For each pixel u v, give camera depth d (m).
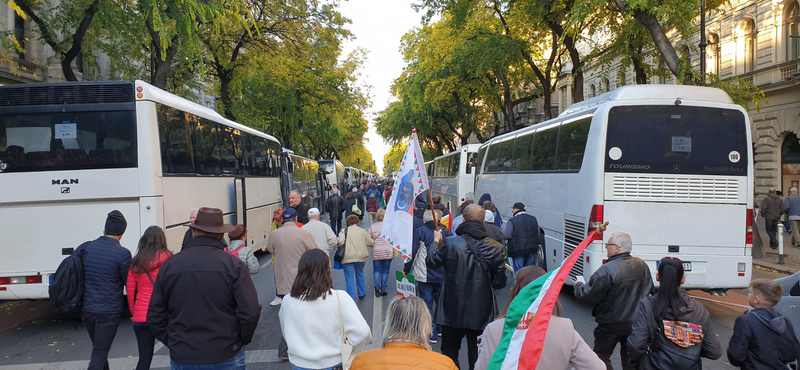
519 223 8.75
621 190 7.59
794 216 14.30
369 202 18.19
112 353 6.24
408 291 5.01
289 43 22.58
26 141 7.20
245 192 11.98
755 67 19.81
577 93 18.36
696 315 3.63
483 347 2.92
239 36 20.97
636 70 17.22
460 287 4.42
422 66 28.33
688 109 7.68
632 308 4.30
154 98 7.54
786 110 18.66
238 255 5.50
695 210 7.58
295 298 3.33
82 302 4.54
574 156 8.51
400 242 4.97
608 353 4.50
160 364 5.79
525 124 41.38
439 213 6.79
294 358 3.28
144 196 7.25
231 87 23.02
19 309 8.66
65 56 13.77
